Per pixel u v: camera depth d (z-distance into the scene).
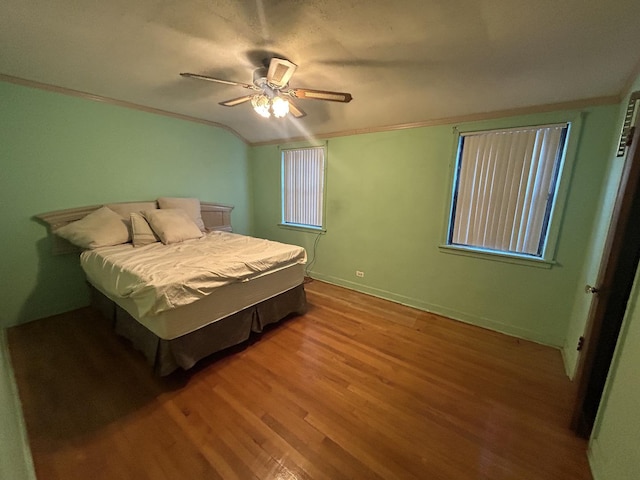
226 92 2.78
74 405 1.71
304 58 1.92
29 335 2.50
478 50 1.72
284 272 2.67
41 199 2.69
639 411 1.05
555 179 2.30
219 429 1.56
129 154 3.23
